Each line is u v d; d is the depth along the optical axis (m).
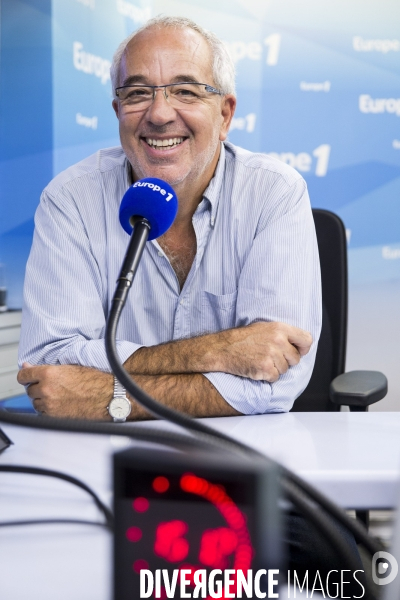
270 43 3.55
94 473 0.79
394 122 3.59
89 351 1.33
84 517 0.66
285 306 1.46
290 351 1.28
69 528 0.63
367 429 1.02
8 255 3.16
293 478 0.47
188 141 1.55
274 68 3.56
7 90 3.10
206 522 0.37
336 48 3.55
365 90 3.58
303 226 1.55
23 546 0.59
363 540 0.45
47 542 0.60
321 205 3.63
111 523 0.39
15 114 3.11
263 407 1.24
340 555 0.44
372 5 3.53
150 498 0.38
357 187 3.62
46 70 3.05
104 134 3.47
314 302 1.53
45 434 0.99
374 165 3.61
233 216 1.59
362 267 3.64
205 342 1.30
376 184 3.62
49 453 0.88
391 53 3.55
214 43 1.61
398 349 3.66
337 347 1.92
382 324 3.66
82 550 0.58
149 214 0.94
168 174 1.55
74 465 0.83
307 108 3.58
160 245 1.62
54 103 3.05
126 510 0.38
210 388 1.23
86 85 3.29
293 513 0.92
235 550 0.37
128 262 0.77
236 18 3.55
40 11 3.03
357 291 3.65
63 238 1.55
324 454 0.84
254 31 3.55
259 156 1.70
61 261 1.53
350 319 3.66
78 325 1.48
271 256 1.51
